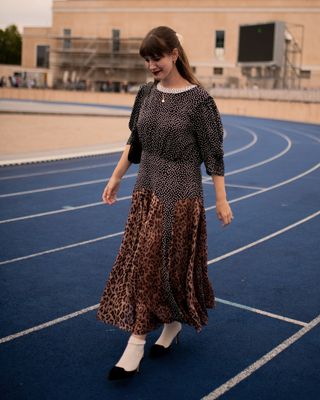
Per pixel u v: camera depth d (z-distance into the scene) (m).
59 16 61.44
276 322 4.17
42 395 3.02
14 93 56.28
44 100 55.34
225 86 48.09
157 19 57.09
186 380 3.24
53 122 25.48
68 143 17.56
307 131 27.00
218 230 7.11
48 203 8.59
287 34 46.41
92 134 20.83
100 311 3.32
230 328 4.03
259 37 43.25
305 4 50.69
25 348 3.60
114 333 3.88
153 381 3.21
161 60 3.00
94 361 3.45
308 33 50.69
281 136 23.73
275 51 41.94
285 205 8.99
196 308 3.29
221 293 4.76
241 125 30.28
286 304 4.54
